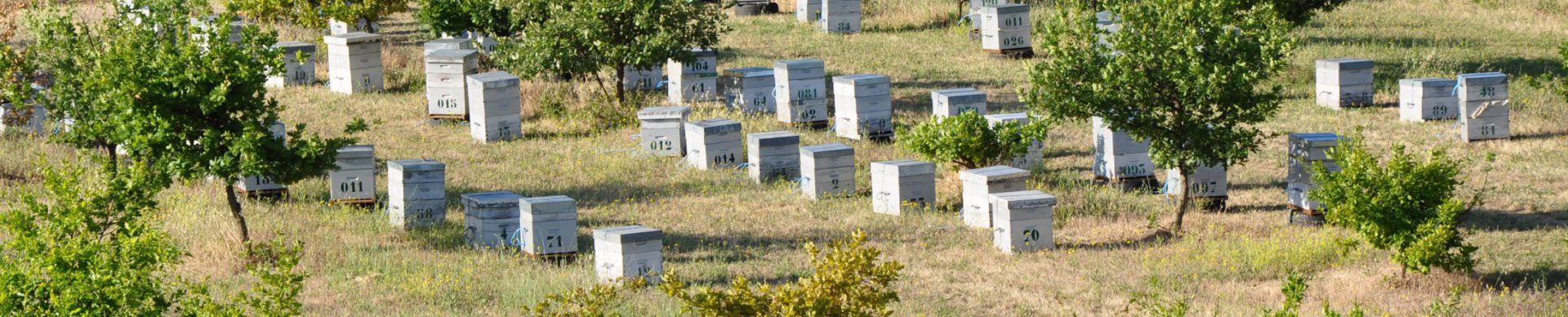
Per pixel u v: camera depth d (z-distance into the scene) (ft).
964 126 95.35
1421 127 115.96
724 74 125.80
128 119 70.18
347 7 154.20
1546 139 111.14
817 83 117.91
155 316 44.42
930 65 148.05
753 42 162.71
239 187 90.94
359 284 71.92
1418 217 71.00
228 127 73.20
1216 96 79.51
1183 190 84.23
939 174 101.50
